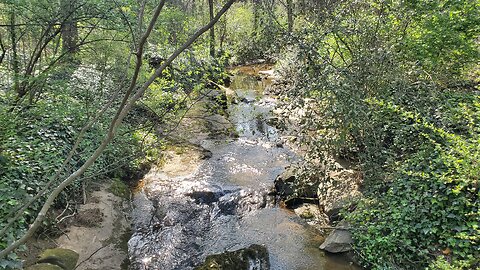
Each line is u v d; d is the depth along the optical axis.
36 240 5.14
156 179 7.97
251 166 8.75
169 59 1.99
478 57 7.44
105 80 7.70
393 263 4.94
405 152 6.20
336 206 6.42
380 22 7.03
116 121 2.02
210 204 7.28
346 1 7.11
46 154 5.88
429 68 7.21
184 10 11.88
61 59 6.83
